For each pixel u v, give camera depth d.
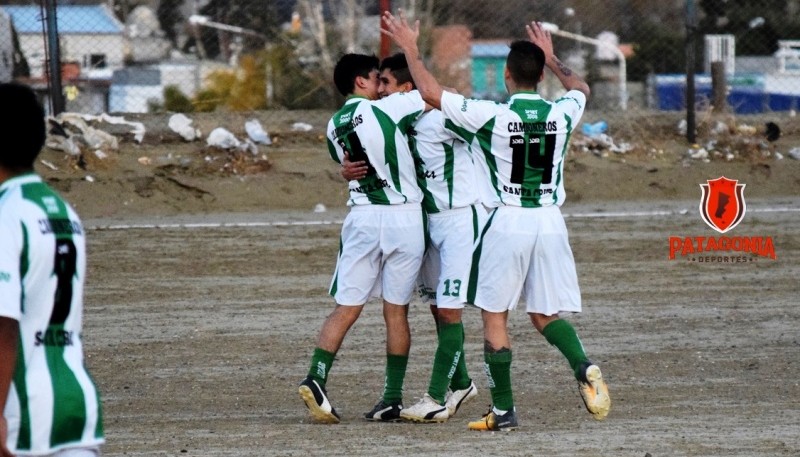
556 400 30.62
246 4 105.69
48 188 16.39
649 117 74.44
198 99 82.00
